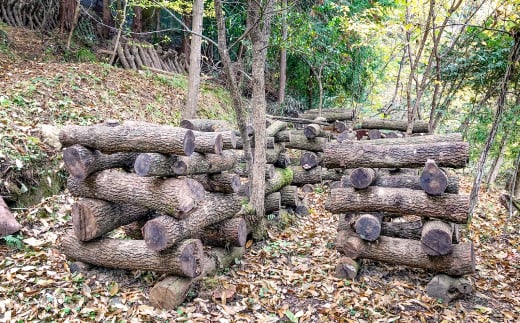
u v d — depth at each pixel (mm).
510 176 10859
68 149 3799
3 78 7738
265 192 5762
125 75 10227
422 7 7828
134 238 4727
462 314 3869
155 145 3621
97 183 3939
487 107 8781
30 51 10281
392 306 3930
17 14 11398
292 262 4824
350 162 4453
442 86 9234
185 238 3832
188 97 9648
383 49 12750
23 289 3689
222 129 6191
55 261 4262
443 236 3949
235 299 3934
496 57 7711
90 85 8641
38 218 5035
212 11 11062
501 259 5289
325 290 4168
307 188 7828
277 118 8914
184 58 14008
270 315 3691
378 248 4395
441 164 4172
